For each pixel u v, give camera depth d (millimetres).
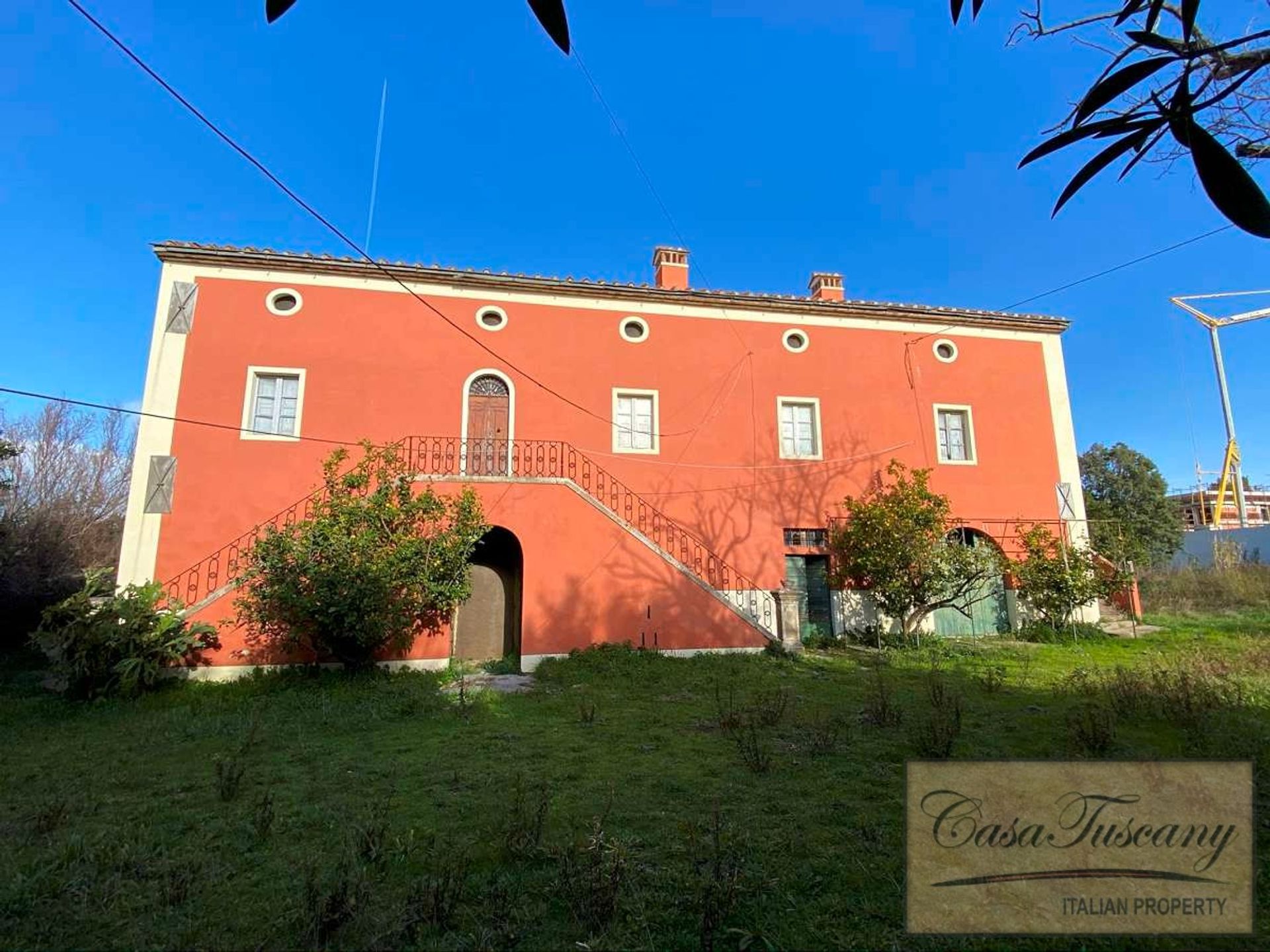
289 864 3744
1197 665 9078
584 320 13758
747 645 11641
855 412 14734
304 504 11570
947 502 13102
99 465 24078
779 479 14070
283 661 10531
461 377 12867
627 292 13883
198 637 9938
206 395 11641
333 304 12508
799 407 14719
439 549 10469
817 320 14969
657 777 5211
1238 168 1231
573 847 3658
